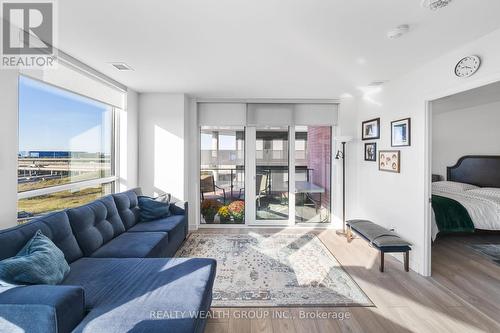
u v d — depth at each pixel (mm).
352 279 2770
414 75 3029
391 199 3494
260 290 2545
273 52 2562
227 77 3363
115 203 3146
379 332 1966
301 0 1711
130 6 1771
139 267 2061
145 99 4215
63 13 1859
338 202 4672
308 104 4609
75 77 2842
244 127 4703
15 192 2088
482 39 2221
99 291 1706
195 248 3631
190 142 4535
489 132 5094
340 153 4578
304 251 3537
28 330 1268
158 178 4246
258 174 4738
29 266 1563
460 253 3506
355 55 2635
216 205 4793
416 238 2986
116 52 2564
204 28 2082
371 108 4035
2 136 1976
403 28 2027
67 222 2273
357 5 1769
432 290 2561
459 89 2432
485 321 2094
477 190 4547
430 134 2863
